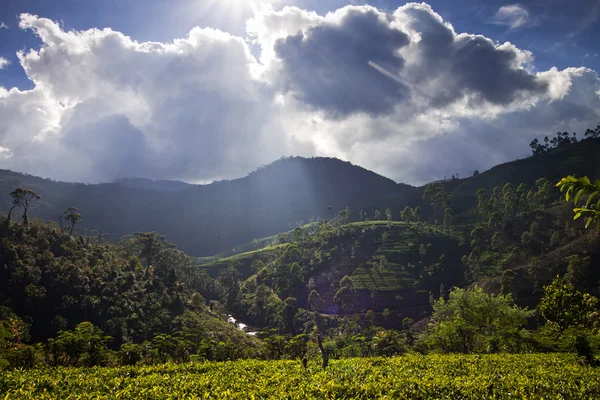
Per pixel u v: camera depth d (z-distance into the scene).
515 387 15.21
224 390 15.30
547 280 86.62
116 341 56.78
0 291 58.09
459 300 44.72
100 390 15.35
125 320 61.47
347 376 17.88
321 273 119.12
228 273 131.88
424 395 14.47
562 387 15.59
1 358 26.58
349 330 76.38
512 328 38.59
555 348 35.88
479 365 21.94
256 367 23.55
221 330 70.88
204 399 13.29
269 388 15.41
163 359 35.78
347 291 101.44
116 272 75.00
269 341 39.94
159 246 103.56
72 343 29.94
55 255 72.56
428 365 21.81
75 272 66.56
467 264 110.62
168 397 13.52
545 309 32.72
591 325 30.94
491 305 43.12
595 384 16.22
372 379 17.03
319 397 14.09
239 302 113.88
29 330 54.47
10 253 63.69
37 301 59.09
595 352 25.66
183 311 74.06
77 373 20.14
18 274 60.25
